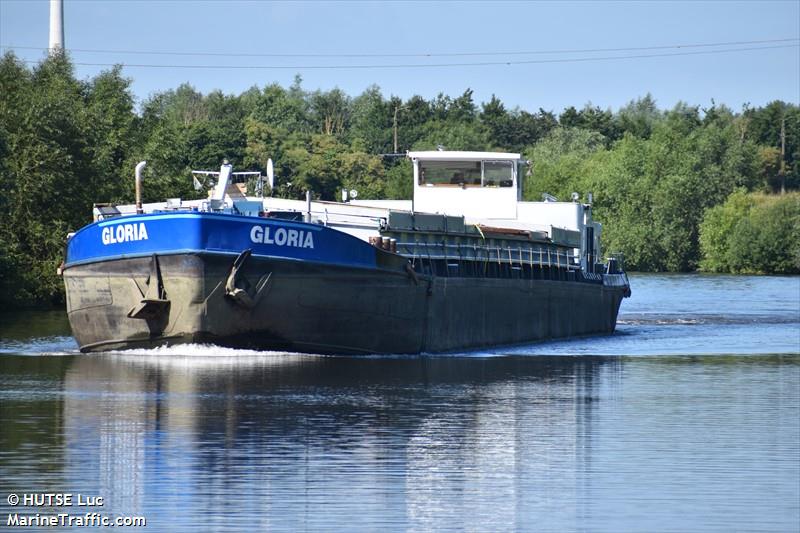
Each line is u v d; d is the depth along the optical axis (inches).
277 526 2265.0
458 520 2327.8
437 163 6063.0
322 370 4143.7
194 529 2237.9
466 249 5246.1
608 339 6171.3
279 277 4254.4
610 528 2299.5
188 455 2753.4
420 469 2682.1
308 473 2623.0
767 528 2309.3
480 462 2765.7
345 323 4456.2
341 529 2260.1
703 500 2487.7
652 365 4709.6
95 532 2226.9
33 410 3280.0
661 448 2952.8
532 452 2883.9
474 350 5236.2
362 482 2564.0
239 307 4234.7
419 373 4195.4
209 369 4067.4
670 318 7815.0
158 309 4279.0
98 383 3772.1
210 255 4173.2
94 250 4411.9
